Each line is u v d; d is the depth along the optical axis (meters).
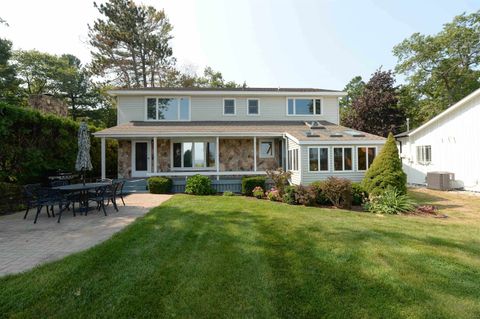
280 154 17.78
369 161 13.09
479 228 7.06
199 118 18.27
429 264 4.51
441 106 29.78
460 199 12.35
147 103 17.83
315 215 8.19
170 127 15.95
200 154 17.34
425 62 29.59
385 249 5.18
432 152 16.89
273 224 6.91
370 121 27.20
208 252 4.82
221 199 10.96
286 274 4.02
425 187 17.19
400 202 9.57
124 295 3.37
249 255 4.73
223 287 3.61
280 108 18.86
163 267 4.16
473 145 14.15
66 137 13.16
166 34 30.30
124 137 14.71
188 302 3.26
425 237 6.07
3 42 26.44
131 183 14.03
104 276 3.83
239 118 18.56
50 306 3.13
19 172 10.09
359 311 3.17
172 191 13.48
